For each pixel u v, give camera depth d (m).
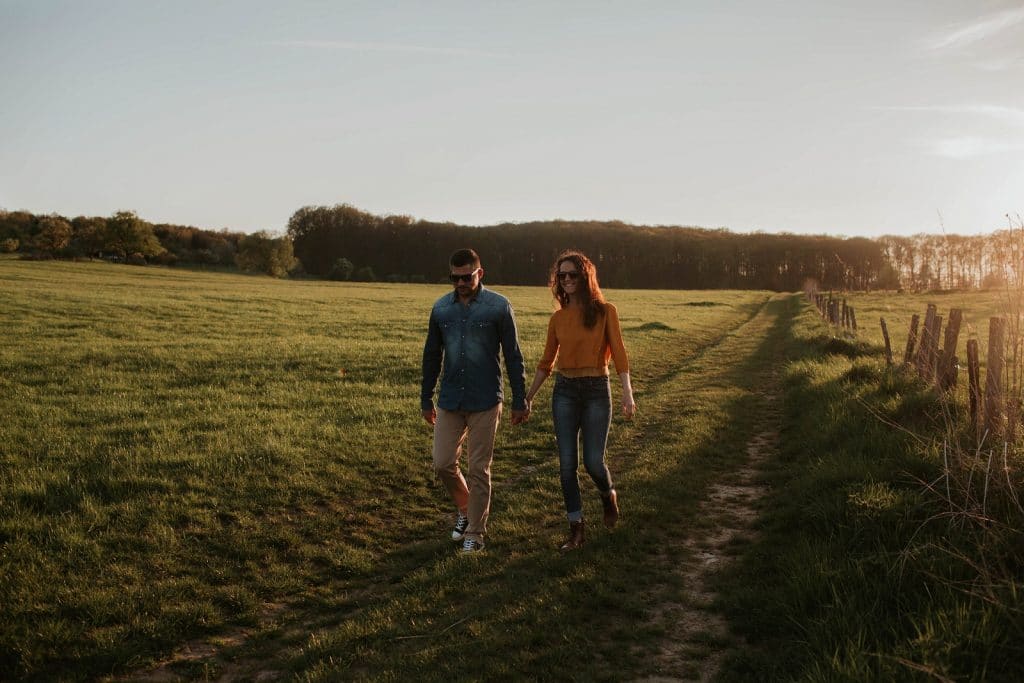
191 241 112.75
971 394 5.90
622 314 33.47
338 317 25.62
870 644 3.10
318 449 7.56
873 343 15.40
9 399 9.37
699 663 3.45
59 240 82.00
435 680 3.29
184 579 4.49
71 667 3.54
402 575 4.75
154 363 13.11
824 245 98.12
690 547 4.99
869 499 4.64
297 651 3.75
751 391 12.37
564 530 5.37
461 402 5.03
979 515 3.95
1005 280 4.93
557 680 3.30
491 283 111.44
